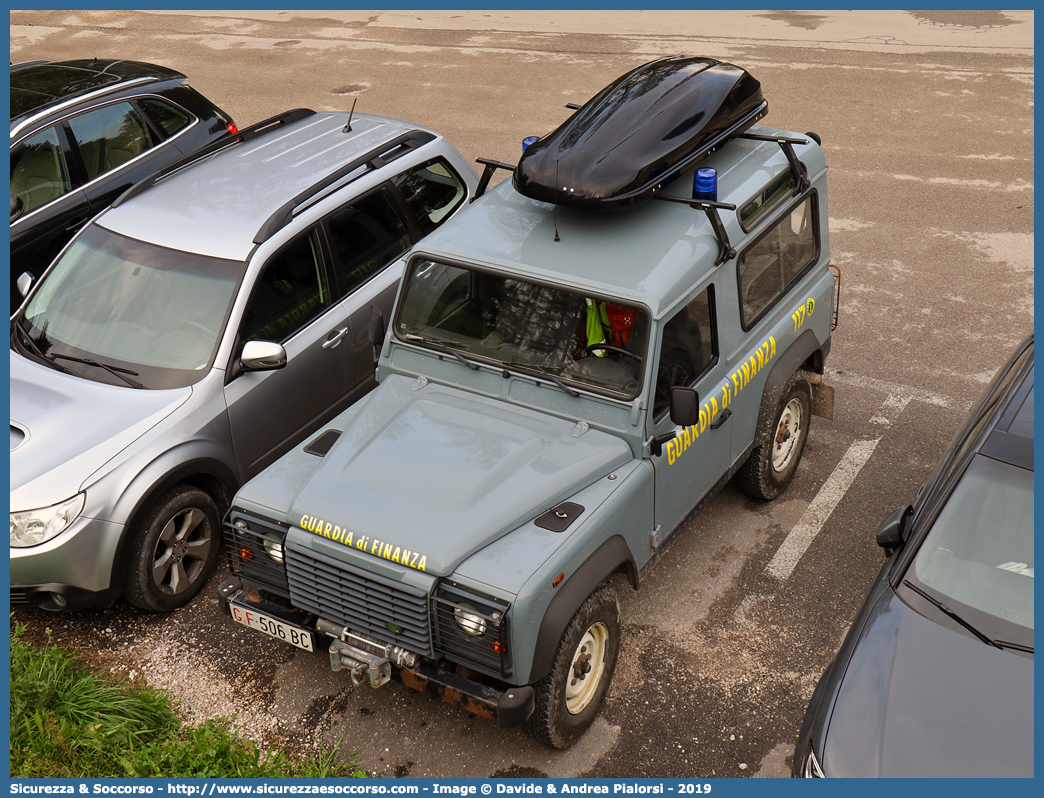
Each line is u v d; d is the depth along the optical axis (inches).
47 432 213.6
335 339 253.6
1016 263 376.8
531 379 205.5
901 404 300.7
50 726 184.5
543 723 180.5
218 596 198.8
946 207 422.3
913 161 467.5
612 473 194.5
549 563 171.6
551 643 171.5
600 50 646.5
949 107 533.0
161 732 193.8
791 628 221.1
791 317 246.4
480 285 210.7
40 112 319.9
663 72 238.8
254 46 677.9
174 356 230.1
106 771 180.7
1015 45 636.7
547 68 612.1
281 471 196.9
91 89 338.0
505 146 486.9
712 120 225.5
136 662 215.2
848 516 256.7
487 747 194.2
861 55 625.0
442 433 200.1
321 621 186.9
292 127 304.8
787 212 239.9
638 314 193.9
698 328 209.0
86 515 203.6
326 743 195.5
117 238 251.0
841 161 469.1
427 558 169.8
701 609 227.5
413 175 286.4
